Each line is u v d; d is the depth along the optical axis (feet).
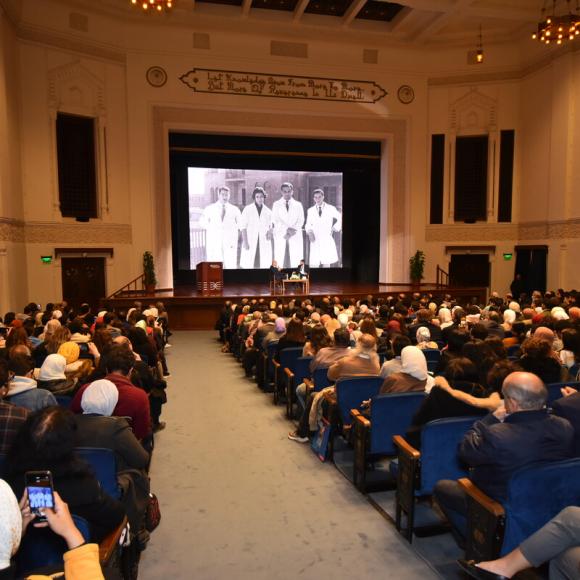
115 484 9.00
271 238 64.64
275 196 64.49
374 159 63.57
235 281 65.72
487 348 14.66
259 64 56.18
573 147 52.31
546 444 8.30
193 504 13.23
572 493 8.05
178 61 54.03
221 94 55.36
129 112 52.80
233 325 34.68
